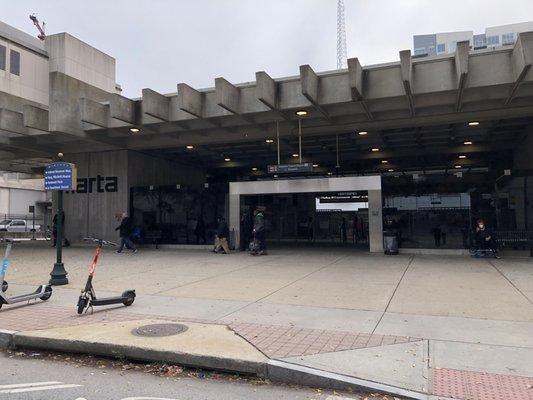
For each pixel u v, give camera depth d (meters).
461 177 18.66
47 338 6.16
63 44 31.48
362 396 4.50
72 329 6.59
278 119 17.84
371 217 18.61
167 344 5.74
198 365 5.34
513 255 16.67
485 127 19.80
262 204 28.91
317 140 22.25
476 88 14.52
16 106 20.50
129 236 19.47
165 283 10.96
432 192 18.53
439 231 18.23
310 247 22.58
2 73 27.78
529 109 16.17
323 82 15.49
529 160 20.27
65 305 8.48
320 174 31.69
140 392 4.68
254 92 16.53
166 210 22.70
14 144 21.50
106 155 23.66
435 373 4.86
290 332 6.39
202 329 6.54
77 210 24.02
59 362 5.77
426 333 6.36
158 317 7.40
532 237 16.52
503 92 14.71
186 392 4.68
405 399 4.37
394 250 17.62
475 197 17.97
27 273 12.79
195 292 9.73
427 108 16.80
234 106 16.33
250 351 5.48
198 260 16.19
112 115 17.28
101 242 8.77
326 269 13.39
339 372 4.84
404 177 19.22
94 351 5.86
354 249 20.64
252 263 15.15
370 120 17.70
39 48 30.89
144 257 17.36
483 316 7.36
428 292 9.51
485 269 13.04
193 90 16.72
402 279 11.30
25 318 7.38
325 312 7.71
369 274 12.25
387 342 5.91
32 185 57.19
